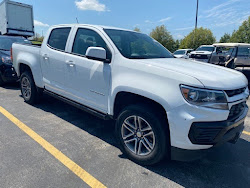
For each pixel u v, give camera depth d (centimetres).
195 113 221
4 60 624
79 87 345
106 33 321
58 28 405
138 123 267
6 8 1236
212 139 226
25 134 342
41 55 420
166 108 234
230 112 237
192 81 224
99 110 320
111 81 290
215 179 254
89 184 233
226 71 281
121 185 234
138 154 272
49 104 503
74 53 354
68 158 280
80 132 363
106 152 301
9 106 474
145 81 253
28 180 233
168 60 305
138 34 382
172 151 242
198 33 4147
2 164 259
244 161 297
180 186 239
